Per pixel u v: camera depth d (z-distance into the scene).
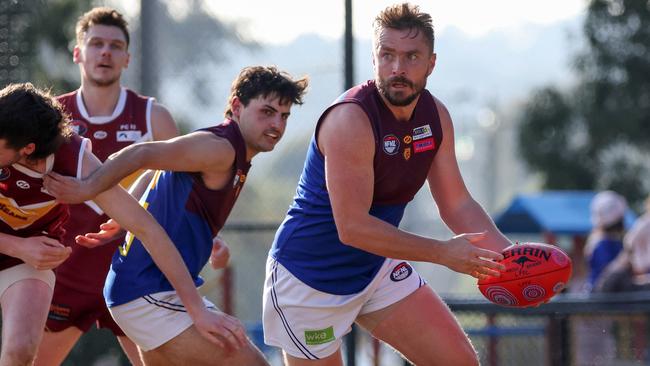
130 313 15.32
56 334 19.11
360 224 14.70
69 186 14.41
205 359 14.99
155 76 28.55
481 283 16.09
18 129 14.08
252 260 33.72
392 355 29.48
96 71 19.39
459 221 16.58
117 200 14.55
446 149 16.30
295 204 16.31
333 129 14.97
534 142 59.69
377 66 14.75
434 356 16.25
